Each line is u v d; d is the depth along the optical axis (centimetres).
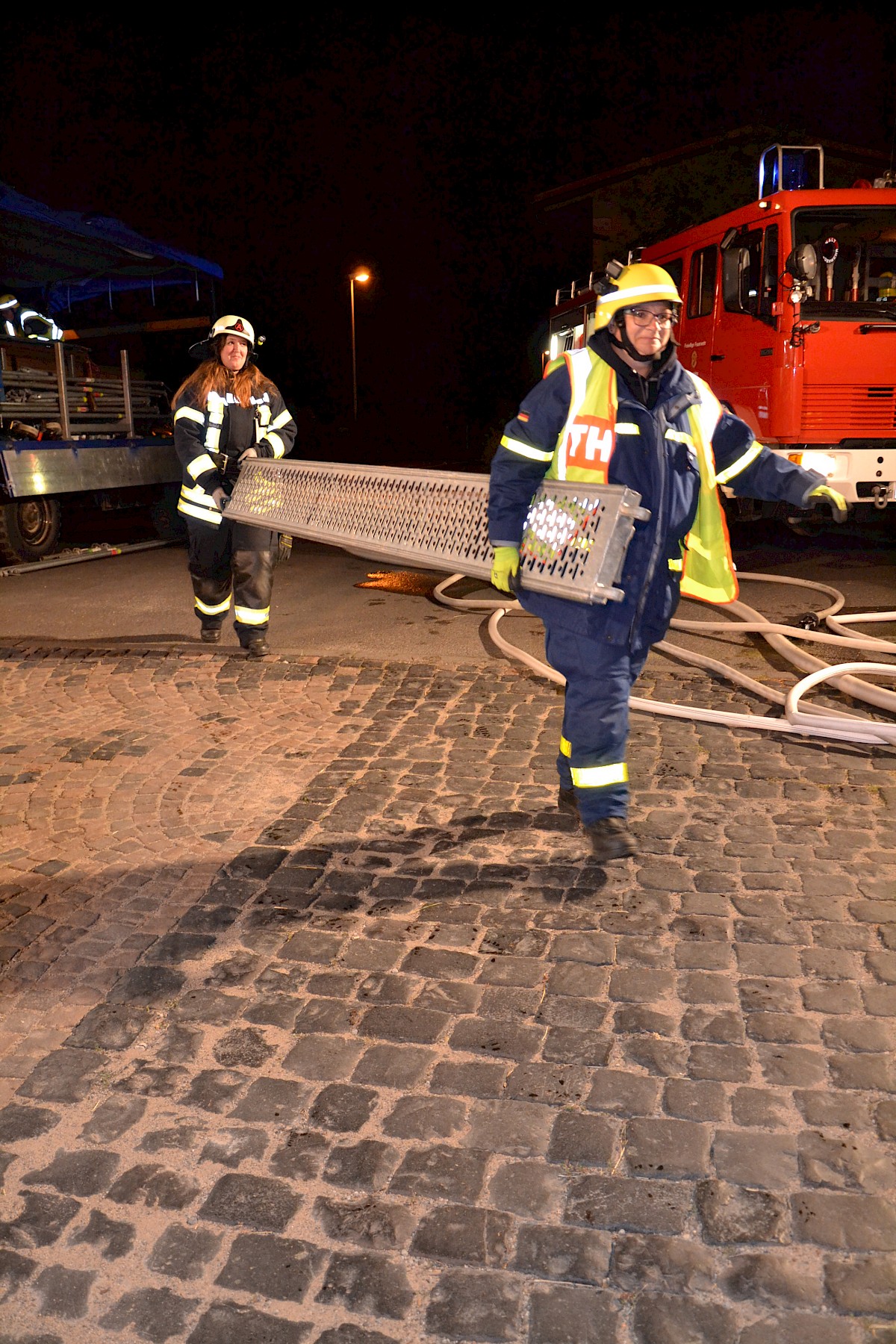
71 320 1391
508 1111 216
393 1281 177
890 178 812
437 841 343
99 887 320
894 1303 170
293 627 668
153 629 670
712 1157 201
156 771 418
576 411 290
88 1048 241
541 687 514
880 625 629
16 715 498
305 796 384
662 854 329
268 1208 193
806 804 365
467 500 363
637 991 256
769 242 793
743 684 495
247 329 552
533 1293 174
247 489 540
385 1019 248
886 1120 210
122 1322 171
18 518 912
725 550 311
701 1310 170
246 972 270
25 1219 192
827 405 773
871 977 260
